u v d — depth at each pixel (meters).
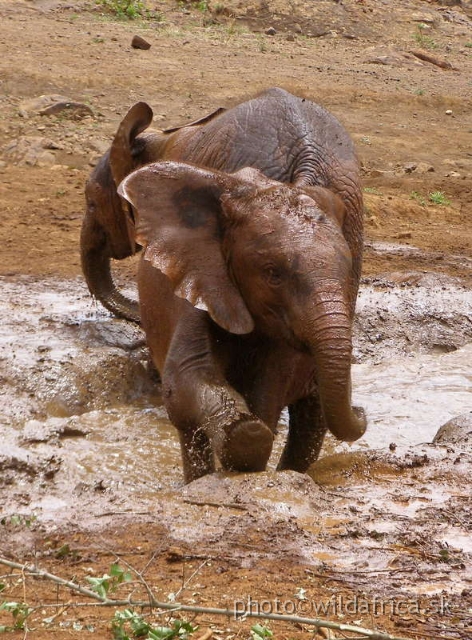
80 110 30.55
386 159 31.73
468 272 21.69
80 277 19.86
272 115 11.88
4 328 16.64
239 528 9.35
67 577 8.37
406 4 49.91
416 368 16.98
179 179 10.83
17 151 27.80
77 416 14.30
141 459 12.77
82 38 37.81
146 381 15.67
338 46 43.53
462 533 9.67
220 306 10.46
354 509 10.10
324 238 10.12
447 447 12.43
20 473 11.72
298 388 11.88
